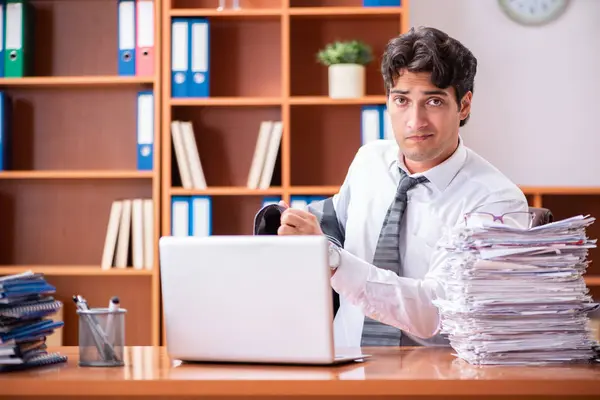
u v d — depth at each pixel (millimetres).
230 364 2119
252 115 4949
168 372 1994
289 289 2016
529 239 2090
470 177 2760
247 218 4941
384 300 2350
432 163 2758
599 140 4922
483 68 4922
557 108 4918
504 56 4922
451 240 2176
